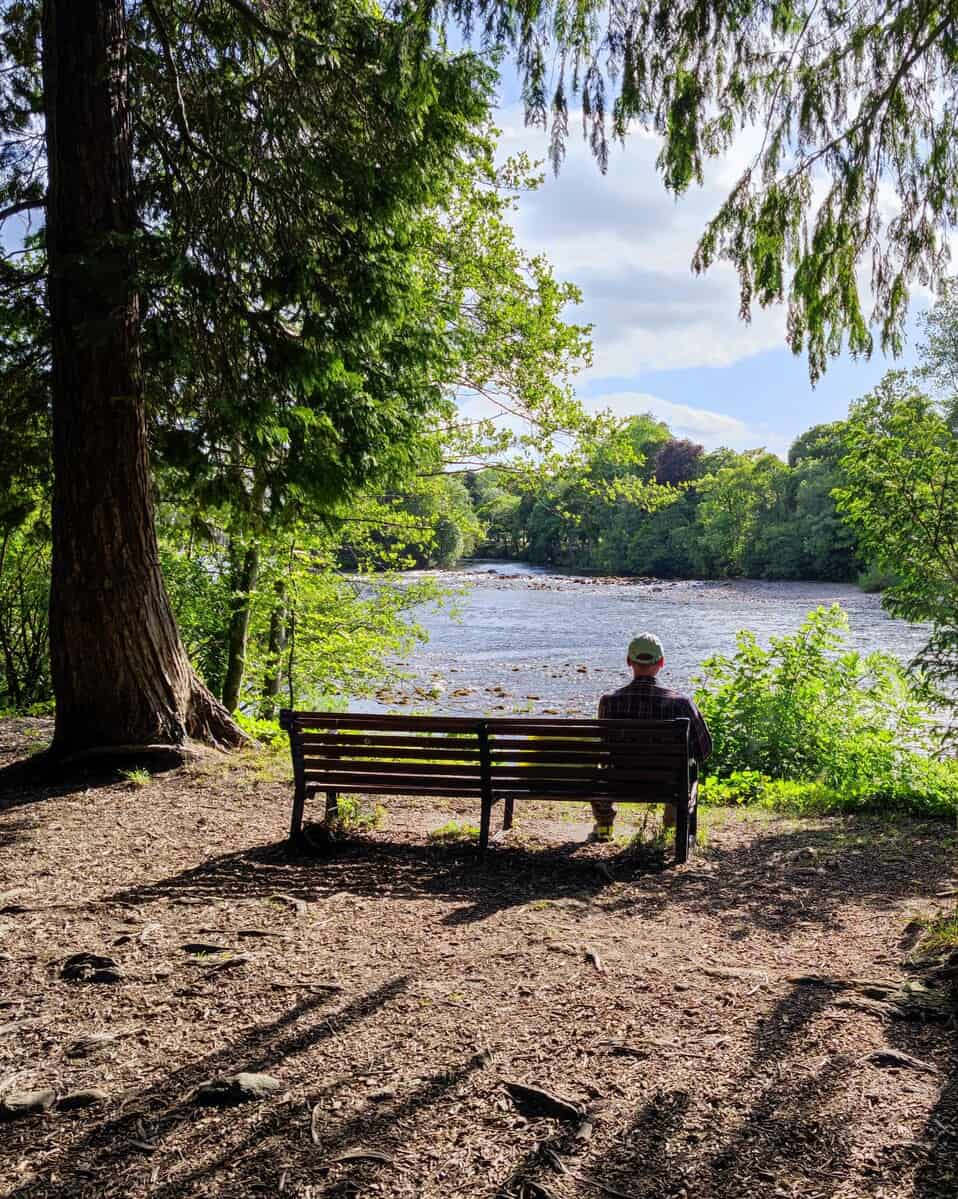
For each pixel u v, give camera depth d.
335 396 8.58
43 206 8.28
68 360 7.36
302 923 4.26
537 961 3.76
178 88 8.05
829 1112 2.55
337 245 8.24
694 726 5.63
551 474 13.55
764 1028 3.07
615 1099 2.68
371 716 5.45
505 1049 3.00
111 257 6.81
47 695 13.96
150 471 8.03
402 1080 2.82
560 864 5.21
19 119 9.25
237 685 13.07
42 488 9.24
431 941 4.02
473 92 7.89
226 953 3.90
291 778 7.30
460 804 6.75
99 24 7.27
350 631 15.16
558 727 5.31
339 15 7.97
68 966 3.75
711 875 5.00
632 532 83.81
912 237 5.23
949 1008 3.12
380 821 6.13
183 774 7.41
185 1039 3.14
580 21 4.87
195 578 12.99
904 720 8.92
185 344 7.31
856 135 5.09
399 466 9.35
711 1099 2.65
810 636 9.86
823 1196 2.21
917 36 4.78
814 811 6.82
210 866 5.17
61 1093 2.81
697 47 4.90
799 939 3.95
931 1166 2.28
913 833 5.92
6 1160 2.49
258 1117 2.64
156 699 7.79
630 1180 2.31
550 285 12.61
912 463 7.54
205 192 7.82
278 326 8.09
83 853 5.45
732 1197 2.23
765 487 76.56
